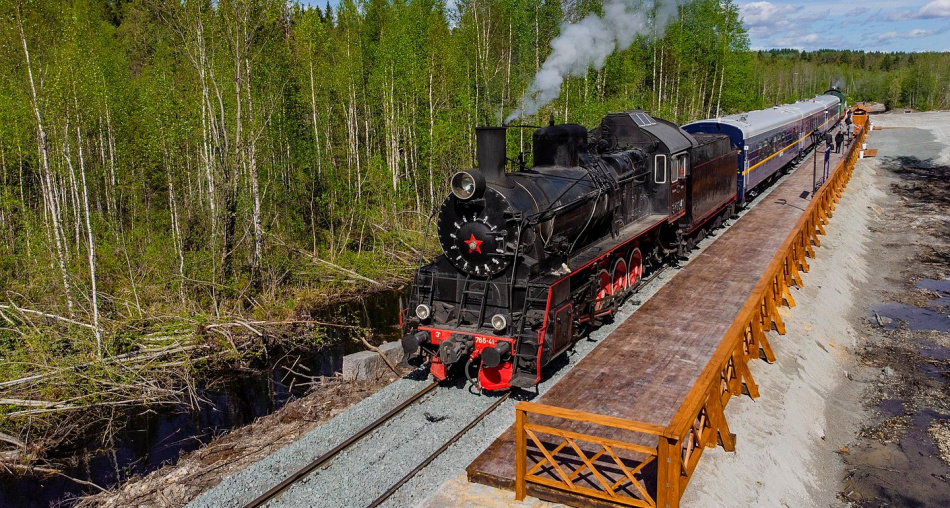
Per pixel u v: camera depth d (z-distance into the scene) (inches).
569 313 452.1
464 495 316.2
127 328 660.7
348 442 373.7
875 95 4817.9
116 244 846.5
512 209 426.6
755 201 1086.4
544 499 307.1
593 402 395.9
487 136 439.5
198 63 840.9
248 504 318.0
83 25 925.2
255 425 467.8
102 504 383.2
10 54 743.7
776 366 504.4
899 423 517.3
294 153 1093.8
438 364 443.5
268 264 839.1
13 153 948.0
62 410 520.1
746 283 628.7
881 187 1587.1
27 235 772.6
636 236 582.6
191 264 793.6
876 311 802.2
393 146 1104.2
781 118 1220.5
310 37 1115.3
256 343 680.4
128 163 1136.8
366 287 884.0
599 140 601.6
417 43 1140.5
